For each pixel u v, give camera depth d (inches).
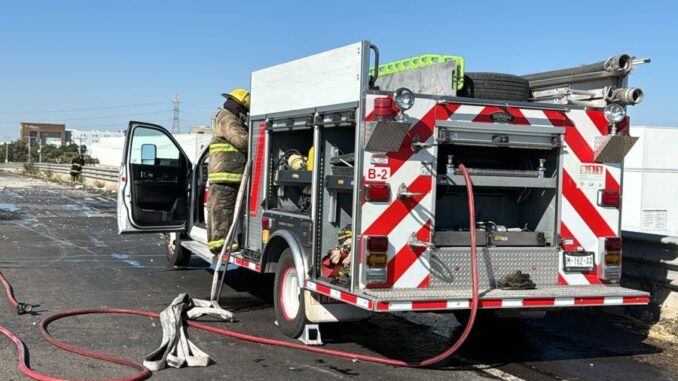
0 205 872.9
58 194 1130.7
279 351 244.7
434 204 223.6
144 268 420.8
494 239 236.8
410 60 265.4
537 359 245.4
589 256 245.3
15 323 269.3
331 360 236.1
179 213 386.9
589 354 253.0
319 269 242.8
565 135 241.0
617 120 240.5
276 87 277.1
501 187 244.5
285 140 287.0
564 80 260.8
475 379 219.1
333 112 232.1
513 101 233.8
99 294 334.6
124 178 372.2
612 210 249.0
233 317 287.3
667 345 267.0
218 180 311.1
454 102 224.7
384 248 216.5
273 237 269.4
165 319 254.5
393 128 209.6
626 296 235.1
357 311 249.6
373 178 216.4
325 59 237.9
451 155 232.5
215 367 222.8
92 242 540.7
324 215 243.6
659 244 285.4
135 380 202.8
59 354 228.7
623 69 241.3
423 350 254.5
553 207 243.9
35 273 387.5
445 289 226.1
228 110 313.7
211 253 341.4
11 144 3907.5
